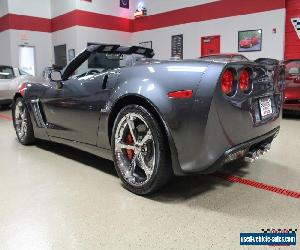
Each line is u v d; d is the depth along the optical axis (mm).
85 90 2416
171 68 1882
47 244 1466
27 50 12477
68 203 1901
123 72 2154
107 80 2234
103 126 2258
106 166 2656
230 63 1763
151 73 1962
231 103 1799
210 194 2049
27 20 12328
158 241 1486
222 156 1806
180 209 1823
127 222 1669
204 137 1729
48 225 1637
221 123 1769
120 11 12492
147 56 2998
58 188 2145
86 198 1976
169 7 11164
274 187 2170
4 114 6402
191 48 10648
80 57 2611
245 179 2328
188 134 1761
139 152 2002
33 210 1807
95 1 11750
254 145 2152
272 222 1667
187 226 1626
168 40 11391
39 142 3535
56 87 2803
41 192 2070
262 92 2084
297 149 3244
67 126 2699
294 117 5801
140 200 1951
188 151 1780
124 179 2102
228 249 1418
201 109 1718
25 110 3326
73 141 2678
